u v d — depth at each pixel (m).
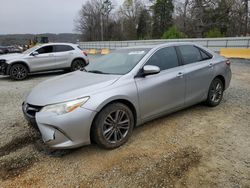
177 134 3.84
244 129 3.98
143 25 60.44
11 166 3.06
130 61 3.96
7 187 2.66
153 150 3.35
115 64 4.12
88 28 74.62
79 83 3.49
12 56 10.02
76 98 3.05
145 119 3.79
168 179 2.71
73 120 2.97
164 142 3.58
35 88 3.85
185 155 3.20
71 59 11.13
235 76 9.04
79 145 3.10
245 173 2.78
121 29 67.50
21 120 4.66
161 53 4.14
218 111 4.88
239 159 3.07
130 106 3.56
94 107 3.09
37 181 2.76
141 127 4.12
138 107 3.60
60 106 3.00
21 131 4.11
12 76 9.78
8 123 4.51
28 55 10.09
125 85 3.46
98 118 3.18
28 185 2.70
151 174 2.81
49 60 10.54
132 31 64.56
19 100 6.34
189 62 4.53
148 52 4.01
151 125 4.20
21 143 3.68
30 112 3.29
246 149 3.32
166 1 52.38
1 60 9.82
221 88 5.22
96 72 4.04
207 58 4.95
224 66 5.18
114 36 68.50
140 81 3.64
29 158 3.24
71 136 3.01
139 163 3.04
